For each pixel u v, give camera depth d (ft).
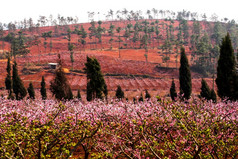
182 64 150.00
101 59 542.98
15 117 49.90
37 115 55.26
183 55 150.30
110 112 60.80
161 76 451.94
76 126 45.01
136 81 414.82
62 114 58.13
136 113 55.93
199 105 59.36
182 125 36.19
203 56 533.55
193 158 35.12
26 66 466.70
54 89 156.87
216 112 53.26
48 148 41.78
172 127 48.21
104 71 472.85
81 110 61.82
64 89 157.48
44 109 66.44
